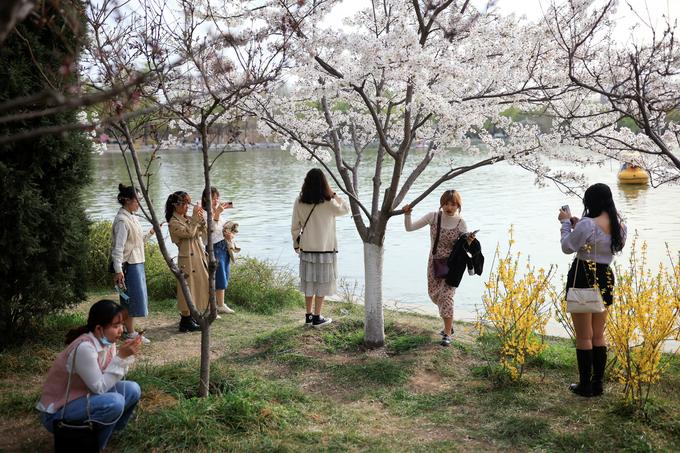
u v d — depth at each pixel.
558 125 6.14
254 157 47.84
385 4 6.91
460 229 6.44
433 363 5.93
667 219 16.19
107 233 10.23
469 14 6.09
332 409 5.04
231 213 19.72
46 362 5.92
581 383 5.12
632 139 5.70
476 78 5.89
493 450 4.30
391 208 6.20
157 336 7.39
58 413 3.93
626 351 4.75
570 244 5.00
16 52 5.53
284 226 17.16
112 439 4.31
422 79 5.22
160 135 5.74
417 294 10.28
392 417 4.93
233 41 4.64
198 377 5.32
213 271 4.88
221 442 4.25
